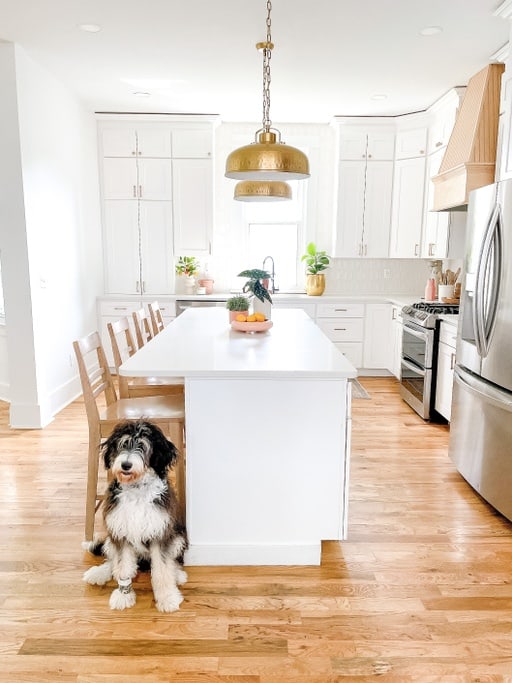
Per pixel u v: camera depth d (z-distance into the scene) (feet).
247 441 7.02
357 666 5.50
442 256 15.57
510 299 8.18
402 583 6.92
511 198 8.15
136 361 7.23
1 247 12.19
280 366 6.93
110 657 5.59
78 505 8.96
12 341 12.59
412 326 14.46
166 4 9.57
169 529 6.36
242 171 7.99
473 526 8.44
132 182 17.49
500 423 8.46
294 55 12.06
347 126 17.43
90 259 16.83
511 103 9.64
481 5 9.56
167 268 18.01
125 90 14.73
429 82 13.85
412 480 10.14
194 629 6.02
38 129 12.78
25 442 11.93
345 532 7.29
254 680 5.32
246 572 7.16
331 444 7.06
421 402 13.83
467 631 6.04
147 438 6.05
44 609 6.35
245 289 10.77
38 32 10.87
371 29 10.65
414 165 16.98
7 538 7.94
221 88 14.48
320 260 18.35
